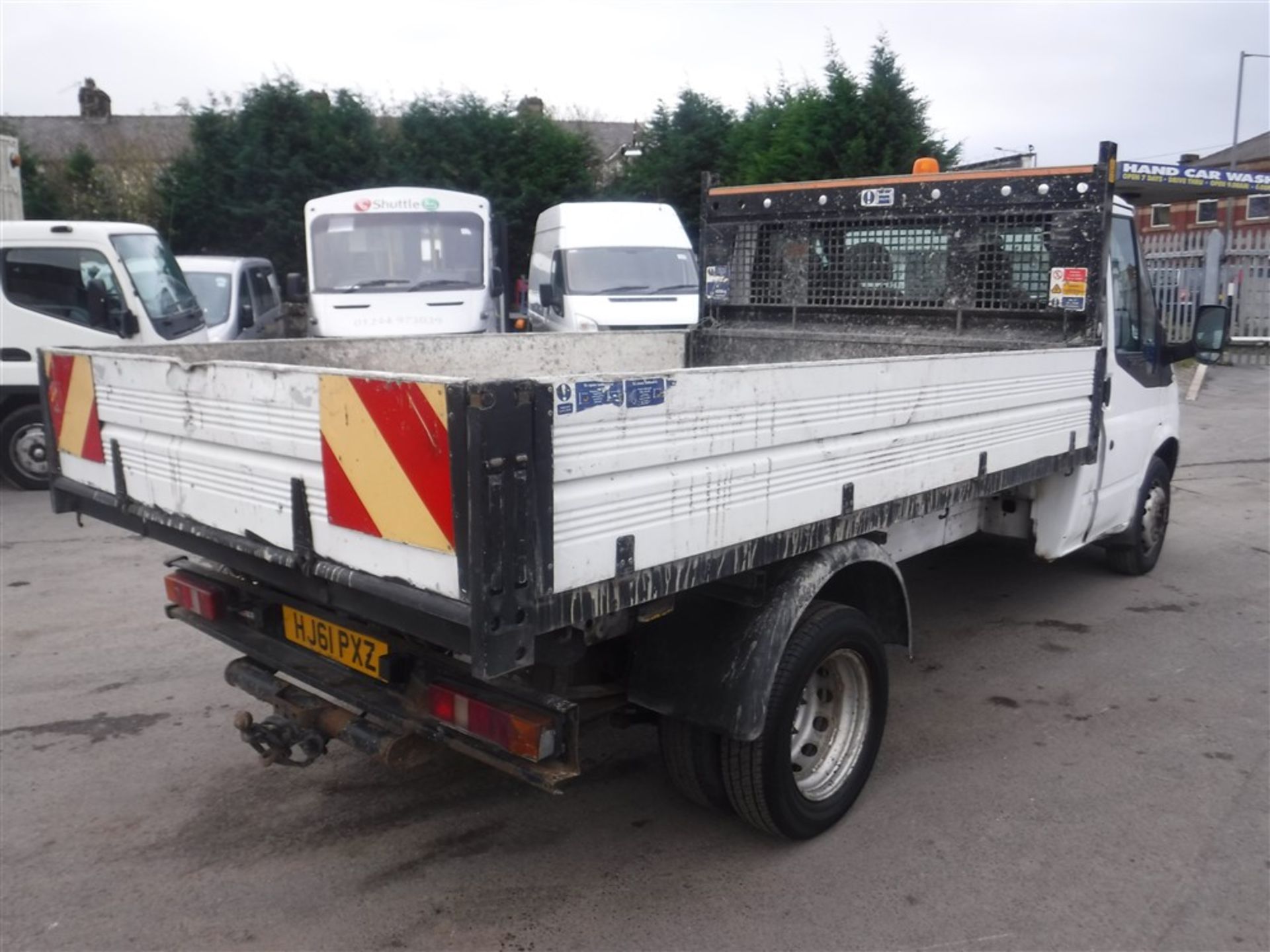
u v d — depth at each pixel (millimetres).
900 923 3354
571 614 2623
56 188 23156
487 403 2365
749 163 18609
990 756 4512
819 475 3365
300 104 19297
